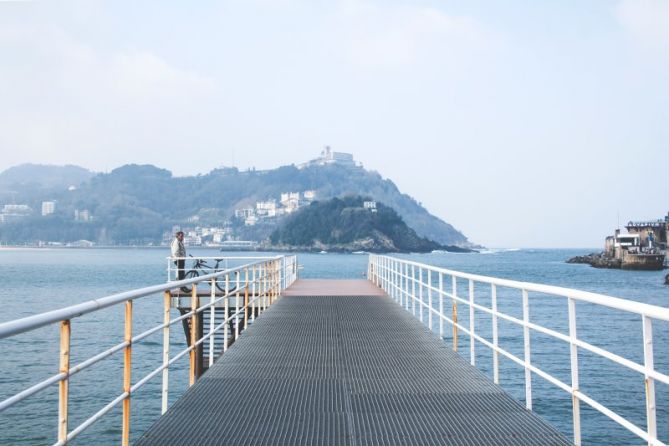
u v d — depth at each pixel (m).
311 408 5.79
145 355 27.86
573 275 114.19
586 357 26.38
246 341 10.07
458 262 193.38
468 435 4.89
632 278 105.38
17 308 50.50
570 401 19.39
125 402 4.64
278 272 19.86
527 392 5.90
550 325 37.12
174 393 20.62
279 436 4.88
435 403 5.97
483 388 6.65
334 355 8.74
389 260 20.14
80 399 19.62
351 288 23.06
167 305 5.99
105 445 15.52
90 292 67.69
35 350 28.52
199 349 15.78
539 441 4.73
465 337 31.38
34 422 17.12
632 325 37.31
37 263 174.25
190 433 4.95
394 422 5.29
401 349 9.26
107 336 33.19
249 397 6.23
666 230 153.62
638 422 17.20
